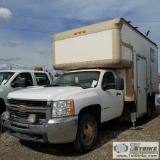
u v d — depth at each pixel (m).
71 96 5.21
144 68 9.01
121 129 7.61
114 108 6.82
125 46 7.11
